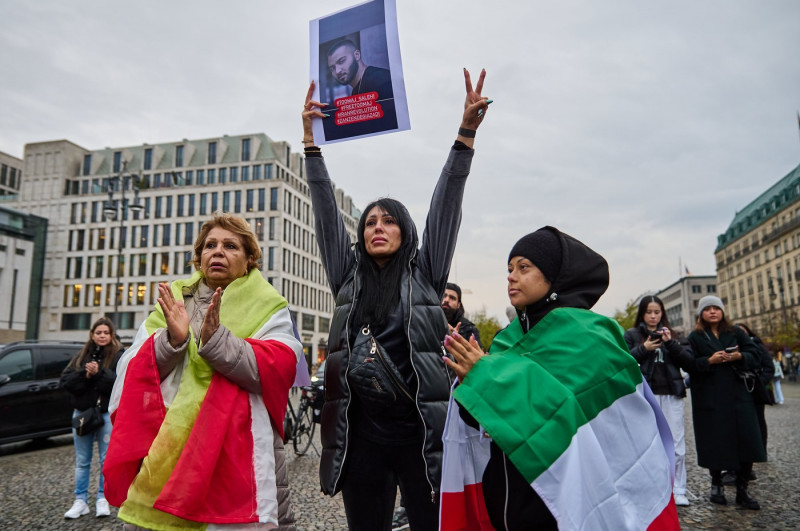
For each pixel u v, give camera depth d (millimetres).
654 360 4996
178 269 56156
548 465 1495
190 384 2084
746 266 80438
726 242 88000
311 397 8484
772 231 71812
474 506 1913
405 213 2293
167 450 1944
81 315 57438
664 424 1753
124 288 57000
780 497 4941
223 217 2461
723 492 4828
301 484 5824
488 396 1612
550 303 1803
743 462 4570
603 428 1603
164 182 59625
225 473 1950
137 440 1984
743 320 81438
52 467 6781
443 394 2053
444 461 1835
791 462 6738
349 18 2504
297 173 62281
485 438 1932
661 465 1645
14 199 60531
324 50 2527
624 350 1716
